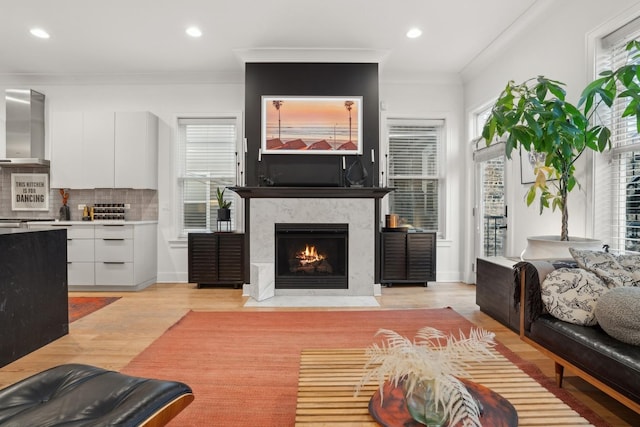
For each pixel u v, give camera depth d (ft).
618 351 4.76
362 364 4.74
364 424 3.27
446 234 15.44
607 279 5.97
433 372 2.97
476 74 14.24
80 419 3.34
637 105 5.99
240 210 15.31
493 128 8.01
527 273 6.63
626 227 7.90
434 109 15.40
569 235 9.04
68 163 14.42
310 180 13.42
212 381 6.47
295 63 13.30
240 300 12.37
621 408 5.56
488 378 4.19
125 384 3.87
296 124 13.39
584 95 6.88
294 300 12.37
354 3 10.01
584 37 8.55
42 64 14.14
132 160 14.42
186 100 15.31
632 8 7.25
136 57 13.55
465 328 9.38
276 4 10.05
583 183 8.52
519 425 3.24
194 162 15.58
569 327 5.71
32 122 14.69
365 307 11.53
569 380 6.48
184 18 10.78
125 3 9.98
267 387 6.25
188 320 10.09
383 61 13.38
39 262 8.13
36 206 15.30
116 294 13.23
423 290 13.84
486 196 14.02
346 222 13.19
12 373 6.91
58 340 8.55
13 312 7.44
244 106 14.19
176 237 15.38
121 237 13.64
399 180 15.62
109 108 15.31
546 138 7.52
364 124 13.35
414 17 10.74
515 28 11.11
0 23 11.02
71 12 10.42
